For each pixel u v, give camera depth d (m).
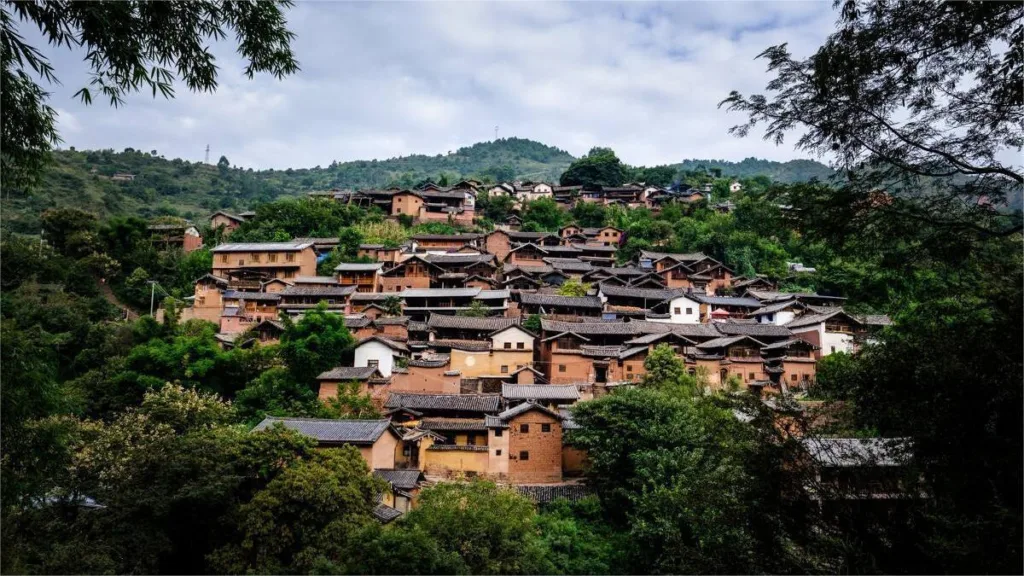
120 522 22.81
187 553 24.92
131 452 26.88
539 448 37.84
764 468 12.56
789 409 13.45
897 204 10.53
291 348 46.09
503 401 42.53
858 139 10.41
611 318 60.19
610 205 104.81
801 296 64.44
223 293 61.88
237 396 44.28
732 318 63.81
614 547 29.61
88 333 52.12
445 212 97.25
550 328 52.62
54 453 13.81
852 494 12.04
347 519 23.91
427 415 41.25
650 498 28.31
